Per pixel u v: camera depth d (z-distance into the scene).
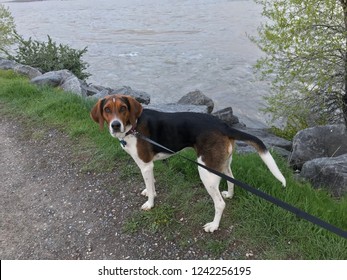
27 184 5.03
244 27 31.77
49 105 7.10
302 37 8.66
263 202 3.93
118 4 69.12
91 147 5.59
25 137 6.33
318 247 3.37
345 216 3.72
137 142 3.75
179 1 64.31
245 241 3.57
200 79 18.14
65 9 65.38
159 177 4.66
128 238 3.83
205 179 3.61
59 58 13.42
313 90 9.43
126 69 20.61
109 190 4.60
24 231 4.17
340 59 9.04
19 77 10.66
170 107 8.89
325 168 4.82
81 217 4.25
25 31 37.28
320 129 6.27
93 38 31.28
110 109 3.57
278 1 8.71
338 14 8.62
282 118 11.09
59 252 3.82
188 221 3.91
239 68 19.50
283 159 5.79
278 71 9.50
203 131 3.58
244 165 4.69
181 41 27.64
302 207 3.89
